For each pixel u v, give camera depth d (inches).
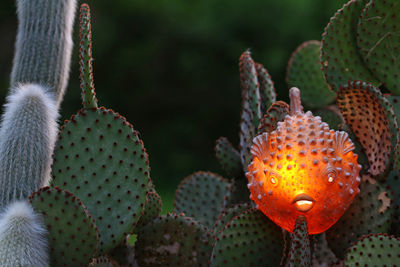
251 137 67.4
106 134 64.2
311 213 61.4
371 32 66.7
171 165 270.4
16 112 64.2
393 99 66.8
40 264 61.1
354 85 63.2
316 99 79.6
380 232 63.6
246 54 68.5
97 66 281.1
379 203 63.9
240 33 281.7
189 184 76.5
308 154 61.0
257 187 62.3
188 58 282.5
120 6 279.6
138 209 64.1
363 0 67.0
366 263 60.9
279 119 64.5
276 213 62.0
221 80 282.7
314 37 276.8
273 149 61.7
